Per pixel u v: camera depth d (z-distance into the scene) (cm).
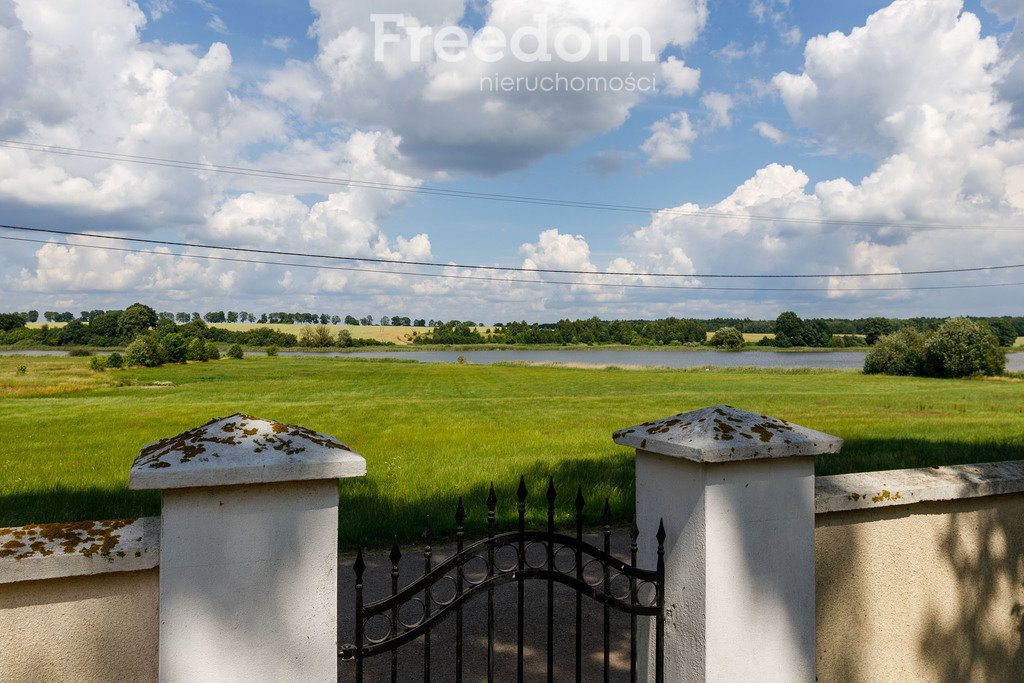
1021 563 383
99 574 221
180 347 10625
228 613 221
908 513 345
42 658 218
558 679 424
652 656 312
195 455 218
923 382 6184
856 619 333
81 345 15800
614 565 291
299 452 226
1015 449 1505
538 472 1255
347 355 15425
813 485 304
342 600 589
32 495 1140
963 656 365
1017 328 14988
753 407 3556
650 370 8850
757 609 291
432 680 427
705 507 277
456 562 262
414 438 2150
